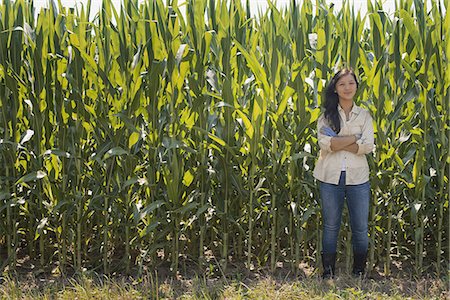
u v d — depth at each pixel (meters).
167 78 5.07
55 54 5.09
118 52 5.04
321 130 4.86
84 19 5.30
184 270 5.25
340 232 5.35
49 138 5.16
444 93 5.03
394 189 5.18
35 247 5.61
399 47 5.02
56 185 5.17
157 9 5.03
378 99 5.01
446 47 4.95
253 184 5.14
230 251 5.63
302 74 5.21
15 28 4.84
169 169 5.03
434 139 5.11
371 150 4.81
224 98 4.92
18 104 5.18
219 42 5.31
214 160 5.38
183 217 5.28
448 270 5.16
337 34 5.52
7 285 4.73
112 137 4.98
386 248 5.26
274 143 5.13
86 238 5.31
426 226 5.46
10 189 5.31
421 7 5.01
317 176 4.97
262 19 5.51
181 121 5.03
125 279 5.07
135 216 4.90
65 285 4.89
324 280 4.98
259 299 4.48
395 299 4.53
